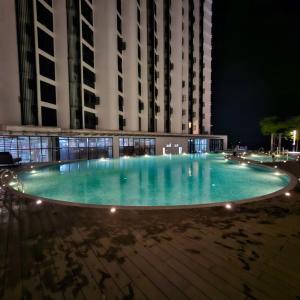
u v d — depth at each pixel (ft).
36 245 11.91
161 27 127.03
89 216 16.51
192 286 8.36
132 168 64.34
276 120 128.47
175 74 136.26
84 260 10.30
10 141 60.64
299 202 19.48
